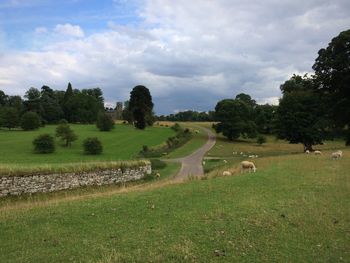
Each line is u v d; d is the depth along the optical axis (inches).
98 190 1745.8
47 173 1619.1
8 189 1461.6
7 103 7859.3
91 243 578.9
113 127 5861.2
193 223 685.9
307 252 583.5
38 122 5698.8
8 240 593.0
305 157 1962.4
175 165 3011.8
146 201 847.7
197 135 6412.4
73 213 741.9
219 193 946.1
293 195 936.9
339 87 2938.0
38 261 512.1
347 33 2837.1
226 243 599.2
